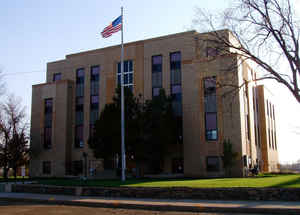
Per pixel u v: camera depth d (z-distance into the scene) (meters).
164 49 40.75
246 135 37.09
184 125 36.59
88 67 46.06
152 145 33.84
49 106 46.94
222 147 34.72
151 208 16.11
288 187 16.81
